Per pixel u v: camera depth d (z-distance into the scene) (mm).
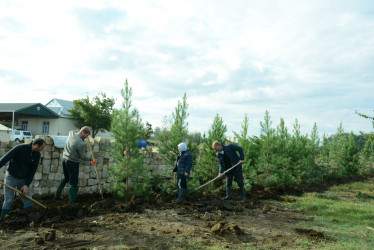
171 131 9539
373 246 5359
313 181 14602
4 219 5508
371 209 8570
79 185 8648
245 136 11734
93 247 4621
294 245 5301
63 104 44281
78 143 7344
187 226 6016
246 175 11336
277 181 11977
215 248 4836
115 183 8125
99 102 37250
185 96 9656
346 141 18703
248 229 6184
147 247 4742
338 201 10281
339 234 6117
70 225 5547
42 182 7957
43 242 4652
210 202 8312
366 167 20781
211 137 10742
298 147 14367
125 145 8320
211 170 10562
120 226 5711
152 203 7828
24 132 33906
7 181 5707
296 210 8516
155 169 11445
